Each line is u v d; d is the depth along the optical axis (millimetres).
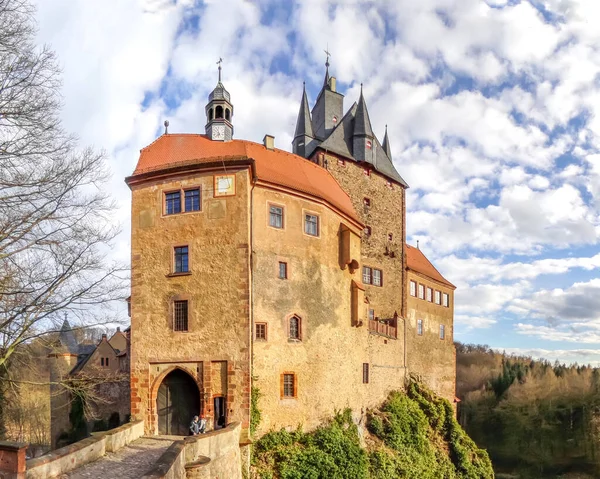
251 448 24531
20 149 17000
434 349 51344
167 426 25891
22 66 16781
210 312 25625
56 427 43375
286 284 27859
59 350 21391
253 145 31219
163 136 31141
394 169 47438
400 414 38188
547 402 91062
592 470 70375
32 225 17625
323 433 27859
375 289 43250
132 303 26922
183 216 26812
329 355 30188
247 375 24656
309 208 29891
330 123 46656
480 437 88812
